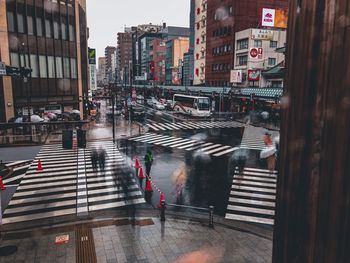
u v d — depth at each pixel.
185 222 10.82
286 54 1.32
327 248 1.12
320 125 1.12
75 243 9.22
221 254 8.60
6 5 30.73
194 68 73.88
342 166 1.05
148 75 143.12
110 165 18.70
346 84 1.02
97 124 38.09
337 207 1.08
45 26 35.22
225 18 55.97
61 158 20.59
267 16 46.69
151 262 8.19
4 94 30.14
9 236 9.70
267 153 22.09
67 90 39.12
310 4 1.13
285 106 1.31
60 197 13.33
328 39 1.07
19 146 24.75
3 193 13.82
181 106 49.88
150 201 12.93
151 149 23.73
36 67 34.41
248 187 14.75
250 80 44.62
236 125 37.97
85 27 45.91
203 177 16.33
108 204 12.57
